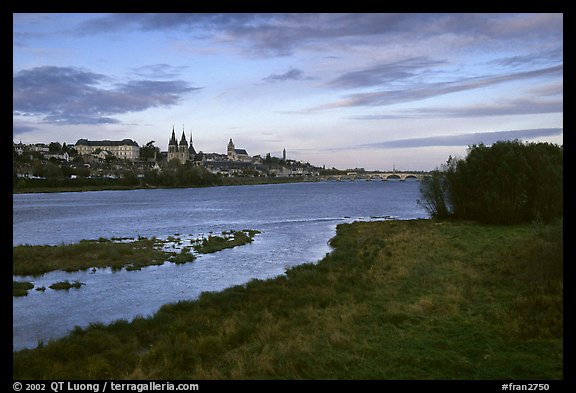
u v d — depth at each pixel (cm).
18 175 18225
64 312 2234
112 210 9269
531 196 4366
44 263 3356
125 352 1566
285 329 1662
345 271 2605
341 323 1625
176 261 3506
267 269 3266
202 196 15225
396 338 1429
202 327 1788
